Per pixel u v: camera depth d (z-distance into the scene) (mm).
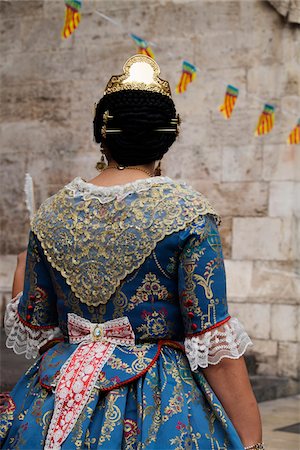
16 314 2109
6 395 2014
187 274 1826
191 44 8547
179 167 8609
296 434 5961
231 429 1814
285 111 8266
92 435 1799
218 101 8469
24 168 9188
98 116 1999
